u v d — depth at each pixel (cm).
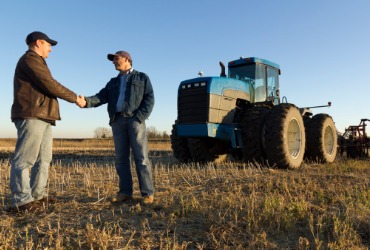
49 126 412
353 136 1143
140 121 411
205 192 473
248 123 718
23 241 285
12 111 372
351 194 445
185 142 836
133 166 768
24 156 370
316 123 871
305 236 303
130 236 295
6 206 400
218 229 308
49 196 458
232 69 845
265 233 292
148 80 425
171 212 363
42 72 367
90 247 271
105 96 440
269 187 492
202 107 704
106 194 467
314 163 861
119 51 422
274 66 870
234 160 858
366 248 278
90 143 3541
